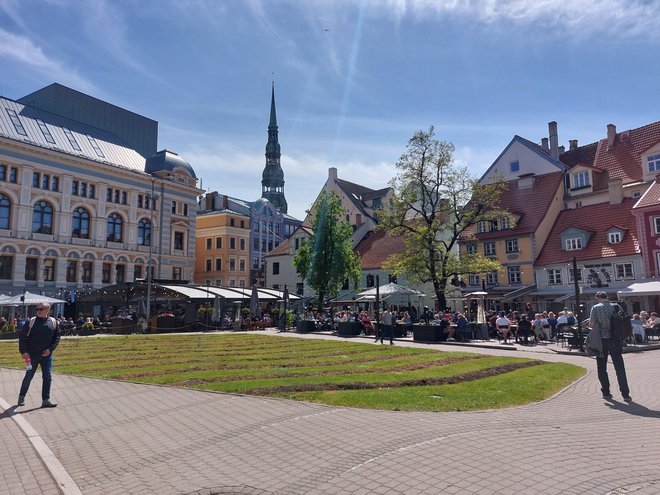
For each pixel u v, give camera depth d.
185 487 5.16
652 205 36.50
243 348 21.36
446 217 40.06
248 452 6.27
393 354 18.33
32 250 49.59
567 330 24.88
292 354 18.44
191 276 66.44
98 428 7.76
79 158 53.91
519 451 6.04
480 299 30.53
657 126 46.31
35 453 6.55
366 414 8.12
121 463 6.03
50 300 37.16
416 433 6.90
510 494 4.68
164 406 9.23
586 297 40.03
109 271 57.25
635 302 36.59
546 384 11.34
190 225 67.00
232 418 8.09
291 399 9.41
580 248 41.94
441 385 11.06
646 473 5.25
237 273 78.06
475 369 13.66
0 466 6.04
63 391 11.09
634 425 7.50
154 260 61.72
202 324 41.03
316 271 44.69
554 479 5.07
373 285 55.59
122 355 18.80
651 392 10.62
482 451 6.04
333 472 5.41
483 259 36.22
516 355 19.61
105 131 64.19
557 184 48.06
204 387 10.97
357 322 31.14
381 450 6.13
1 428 7.88
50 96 63.75
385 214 39.34
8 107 52.38
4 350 22.20
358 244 63.00
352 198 67.81
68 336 34.03
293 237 66.62
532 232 45.06
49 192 51.59
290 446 6.44
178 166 65.50
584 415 8.27
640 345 22.94
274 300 48.16
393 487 4.91
